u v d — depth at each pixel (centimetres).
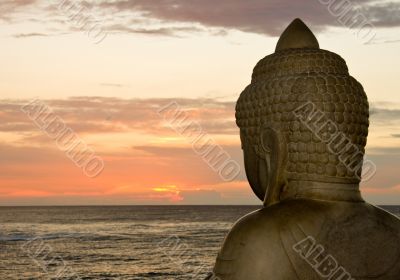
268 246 280
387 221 304
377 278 288
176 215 12575
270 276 277
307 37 332
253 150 324
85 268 3969
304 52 321
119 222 9388
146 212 13762
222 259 288
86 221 9694
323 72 315
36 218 10556
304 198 301
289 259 279
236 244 285
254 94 320
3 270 3869
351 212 298
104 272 3803
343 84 309
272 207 298
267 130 312
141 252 4828
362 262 288
